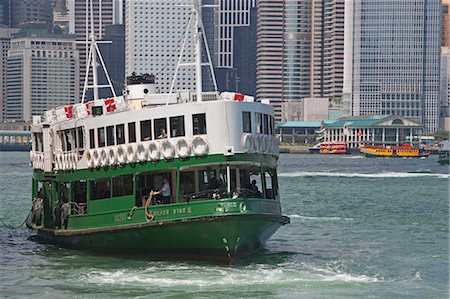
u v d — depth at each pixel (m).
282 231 181.12
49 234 146.50
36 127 156.75
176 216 124.62
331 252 148.88
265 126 131.12
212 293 110.31
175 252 128.38
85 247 140.00
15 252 142.75
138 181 130.75
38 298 108.62
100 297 108.44
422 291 115.44
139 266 126.56
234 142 124.88
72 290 112.38
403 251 152.00
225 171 126.69
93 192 137.38
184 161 125.69
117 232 130.50
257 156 127.94
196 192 126.44
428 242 165.62
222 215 121.25
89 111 138.88
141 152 128.50
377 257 143.62
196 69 131.50
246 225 123.00
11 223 195.00
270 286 115.06
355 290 114.81
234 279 117.94
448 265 135.75
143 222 127.44
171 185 128.50
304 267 129.38
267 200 129.00
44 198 153.88
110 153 132.38
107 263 129.50
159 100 140.12
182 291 111.19
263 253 141.88
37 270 125.75
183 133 126.00
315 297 110.06
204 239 124.06
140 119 128.75
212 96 140.00
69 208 141.38
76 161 138.62
